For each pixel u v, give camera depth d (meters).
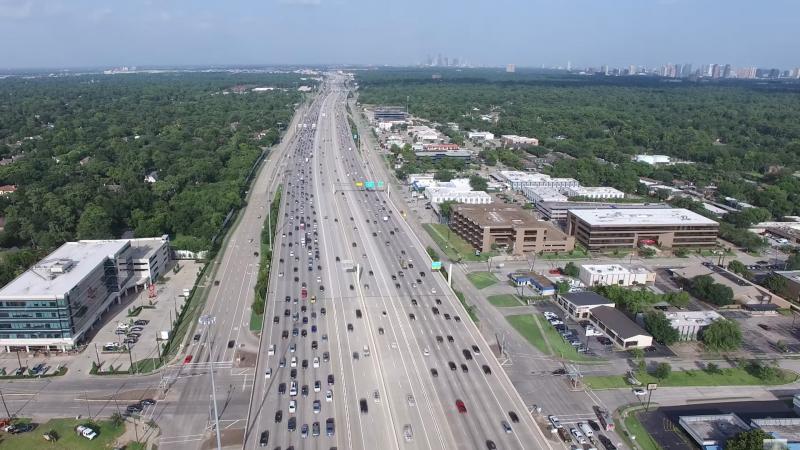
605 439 139.38
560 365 174.38
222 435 136.38
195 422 141.62
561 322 199.75
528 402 154.62
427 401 146.25
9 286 176.00
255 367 161.50
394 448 127.69
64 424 140.75
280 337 178.12
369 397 147.00
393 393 149.12
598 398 157.75
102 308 196.50
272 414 139.50
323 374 157.25
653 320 191.12
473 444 130.00
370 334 181.25
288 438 130.50
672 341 187.25
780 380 169.00
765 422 141.88
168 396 152.50
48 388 156.00
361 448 127.50
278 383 153.00
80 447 132.88
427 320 192.88
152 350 176.62
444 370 161.50
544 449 129.50
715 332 184.50
